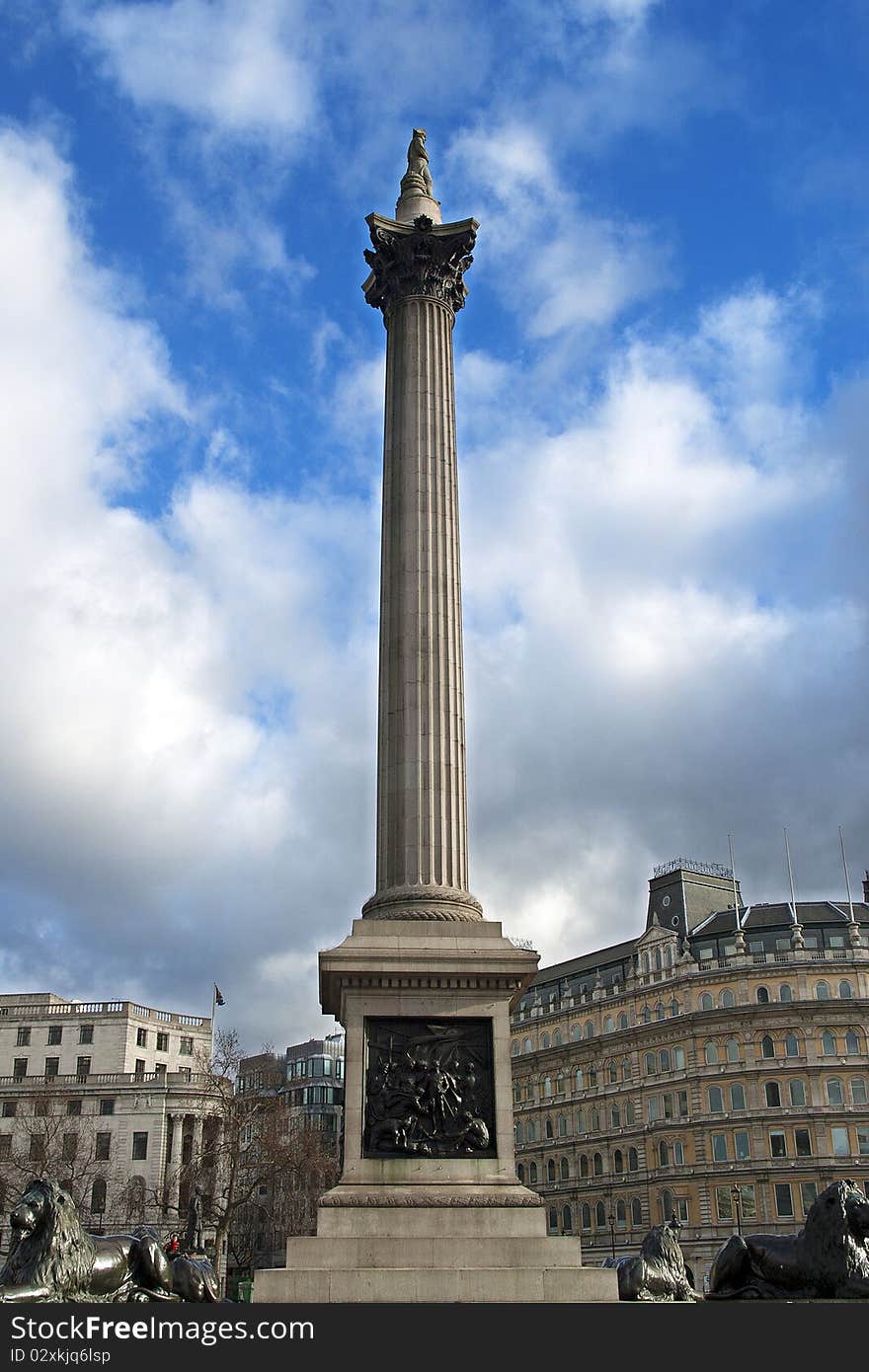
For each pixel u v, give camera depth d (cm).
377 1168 2770
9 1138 11469
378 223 3812
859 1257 2305
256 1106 9050
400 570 3459
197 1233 5444
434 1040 2892
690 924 12256
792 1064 10762
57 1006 12500
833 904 11850
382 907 3089
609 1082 12144
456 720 3328
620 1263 2770
